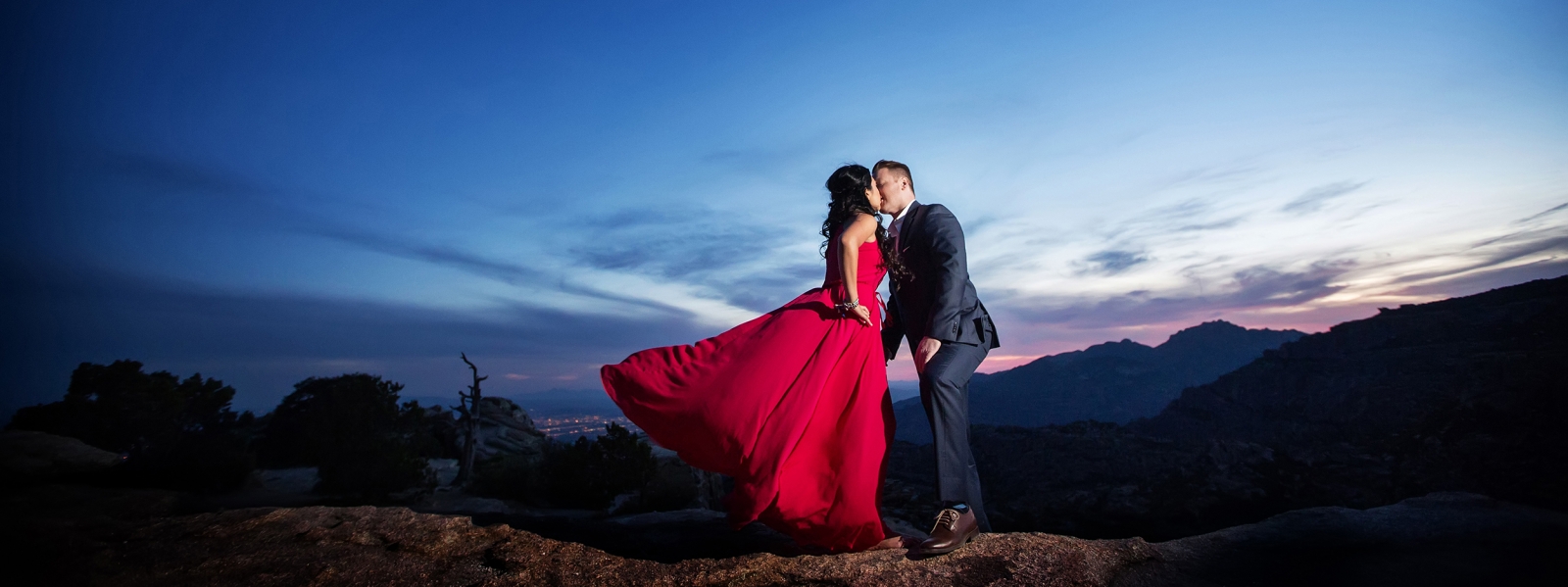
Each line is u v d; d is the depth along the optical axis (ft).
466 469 105.29
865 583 7.80
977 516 9.32
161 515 11.19
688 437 9.18
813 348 9.50
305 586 7.80
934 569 8.18
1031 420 510.17
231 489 68.13
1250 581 8.01
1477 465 102.83
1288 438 166.71
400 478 88.38
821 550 9.29
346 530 9.70
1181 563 8.68
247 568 8.23
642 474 94.58
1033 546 8.91
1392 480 109.81
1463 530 9.34
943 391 9.35
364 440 95.14
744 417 8.91
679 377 9.57
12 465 41.42
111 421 89.45
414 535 9.51
